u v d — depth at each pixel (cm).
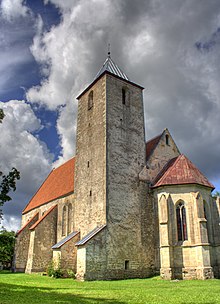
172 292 1972
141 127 3994
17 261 4662
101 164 3541
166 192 3422
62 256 3422
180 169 3544
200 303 1530
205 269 2969
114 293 1942
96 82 4094
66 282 2830
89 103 4203
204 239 3078
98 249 3081
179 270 3091
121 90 4006
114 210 3331
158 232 3444
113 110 3791
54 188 5091
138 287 2328
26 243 4859
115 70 4131
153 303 1534
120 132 3741
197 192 3284
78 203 3856
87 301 1605
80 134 4206
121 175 3534
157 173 3853
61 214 4369
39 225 4303
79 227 3700
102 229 3166
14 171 2770
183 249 3144
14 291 2073
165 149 4075
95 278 2978
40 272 4088
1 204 2678
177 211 3334
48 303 1534
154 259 3409
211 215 3412
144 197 3612
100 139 3675
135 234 3391
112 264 3119
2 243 3431
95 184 3575
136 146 3822
